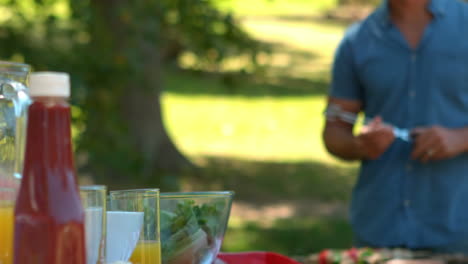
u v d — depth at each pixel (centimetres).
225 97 1631
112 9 702
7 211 115
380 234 305
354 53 312
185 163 992
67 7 661
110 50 636
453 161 298
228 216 154
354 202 318
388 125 296
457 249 297
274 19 2717
